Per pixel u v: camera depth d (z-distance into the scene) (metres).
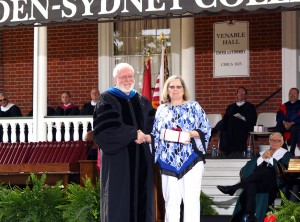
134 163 9.73
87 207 11.07
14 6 11.66
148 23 18.73
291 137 15.25
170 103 10.01
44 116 15.57
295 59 17.56
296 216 10.32
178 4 10.95
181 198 9.96
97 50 18.77
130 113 9.77
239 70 17.94
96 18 11.27
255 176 12.15
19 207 11.41
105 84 18.69
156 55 18.67
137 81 18.75
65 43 18.94
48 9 11.48
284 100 17.55
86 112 16.72
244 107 16.11
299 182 11.98
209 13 11.90
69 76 18.91
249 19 17.88
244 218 12.17
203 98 18.09
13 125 16.17
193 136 9.73
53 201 11.49
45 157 13.55
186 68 16.98
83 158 13.41
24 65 19.23
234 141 15.70
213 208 13.40
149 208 9.80
